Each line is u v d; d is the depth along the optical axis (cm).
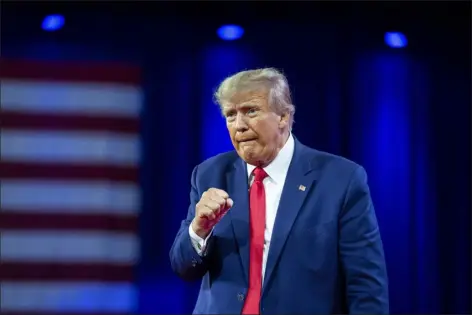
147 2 1644
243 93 501
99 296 1594
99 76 1617
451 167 1728
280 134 519
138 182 1609
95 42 1641
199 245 511
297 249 495
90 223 1592
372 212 518
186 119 1642
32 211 1576
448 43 1727
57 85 1602
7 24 1623
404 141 1700
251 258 509
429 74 1717
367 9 1688
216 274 518
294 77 1659
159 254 1619
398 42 1703
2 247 1566
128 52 1647
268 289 490
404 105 1703
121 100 1614
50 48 1625
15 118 1578
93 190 1592
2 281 1568
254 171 534
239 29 1655
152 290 1611
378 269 499
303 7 1669
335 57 1678
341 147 1672
